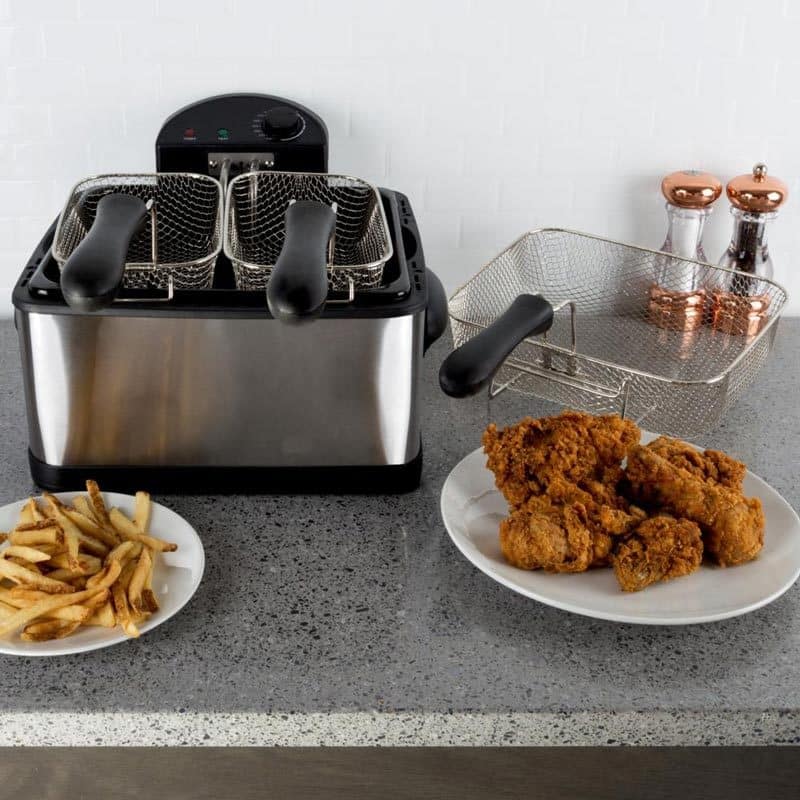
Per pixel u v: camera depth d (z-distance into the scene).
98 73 1.52
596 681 0.98
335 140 1.59
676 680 0.98
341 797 1.07
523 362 1.36
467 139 1.60
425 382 1.47
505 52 1.55
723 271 1.57
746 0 1.54
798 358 1.57
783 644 1.03
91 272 0.96
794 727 0.96
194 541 1.08
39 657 0.98
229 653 0.99
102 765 1.04
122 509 1.12
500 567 1.06
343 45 1.53
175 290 1.09
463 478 1.18
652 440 1.24
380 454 1.19
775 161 1.64
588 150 1.62
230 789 1.06
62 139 1.55
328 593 1.07
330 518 1.18
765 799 1.07
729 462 1.13
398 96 1.57
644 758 1.05
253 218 1.34
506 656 1.00
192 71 1.53
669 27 1.55
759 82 1.59
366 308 1.09
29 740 0.94
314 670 0.98
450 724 0.94
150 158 1.58
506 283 1.59
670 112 1.60
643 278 1.61
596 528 1.06
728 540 1.05
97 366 1.11
